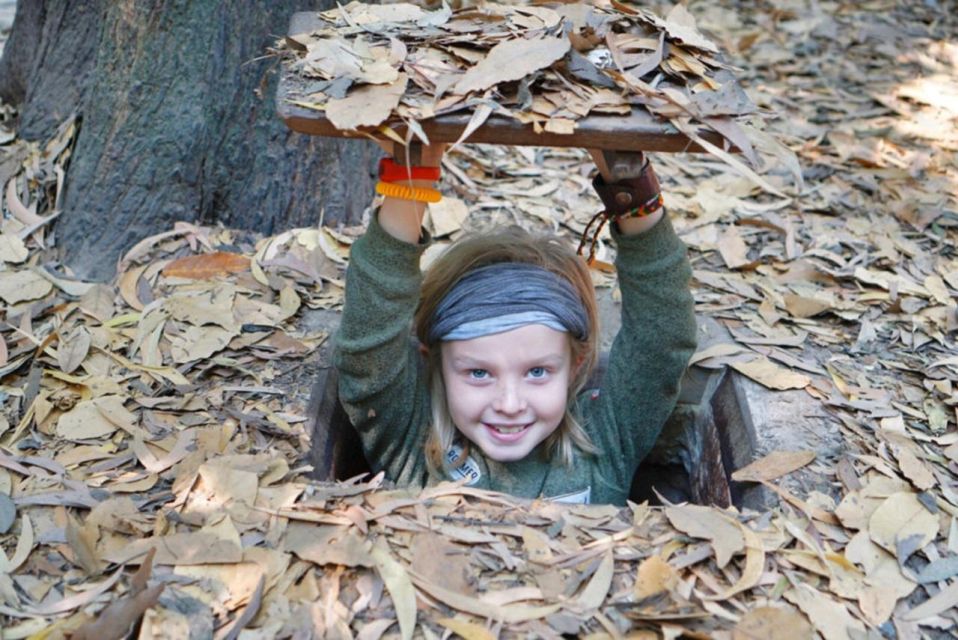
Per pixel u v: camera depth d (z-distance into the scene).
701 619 1.60
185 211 2.81
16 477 1.88
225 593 1.61
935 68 4.36
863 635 1.61
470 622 1.58
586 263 2.27
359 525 1.74
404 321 1.99
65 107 3.08
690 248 2.94
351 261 1.96
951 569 1.76
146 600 1.55
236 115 2.79
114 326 2.39
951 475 2.03
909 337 2.54
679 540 1.76
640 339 2.14
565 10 2.02
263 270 2.63
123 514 1.76
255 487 1.82
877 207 3.22
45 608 1.59
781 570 1.72
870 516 1.85
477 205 3.09
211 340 2.32
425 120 1.67
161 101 2.74
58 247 2.78
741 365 2.35
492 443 2.09
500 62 1.74
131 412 2.08
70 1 3.05
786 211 3.16
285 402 2.14
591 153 1.96
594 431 2.26
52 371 2.21
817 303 2.62
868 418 2.20
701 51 1.94
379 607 1.60
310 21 1.99
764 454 2.07
